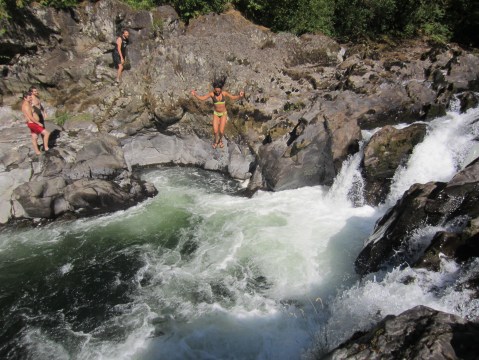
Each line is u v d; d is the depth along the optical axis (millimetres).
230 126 14602
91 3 15281
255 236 10766
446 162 10750
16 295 9336
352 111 12984
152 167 15141
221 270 9703
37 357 7777
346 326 6883
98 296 9180
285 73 15469
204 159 15016
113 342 7969
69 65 15000
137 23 15258
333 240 10328
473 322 5145
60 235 11352
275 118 13859
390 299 6676
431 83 13648
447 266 6738
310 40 16375
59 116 14836
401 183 10945
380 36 17750
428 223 7727
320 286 8953
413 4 17281
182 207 12531
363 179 11422
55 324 8508
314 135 12328
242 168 14102
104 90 15148
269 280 9281
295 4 17109
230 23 16172
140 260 10273
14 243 11102
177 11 16625
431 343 4660
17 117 14945
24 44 14742
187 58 14883
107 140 13438
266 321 8188
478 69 13594
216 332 8008
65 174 12367
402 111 13133
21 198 11695
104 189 12211
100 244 10938
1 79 14766
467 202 7449
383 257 8266
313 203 12109
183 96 14625
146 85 15070
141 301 8945
